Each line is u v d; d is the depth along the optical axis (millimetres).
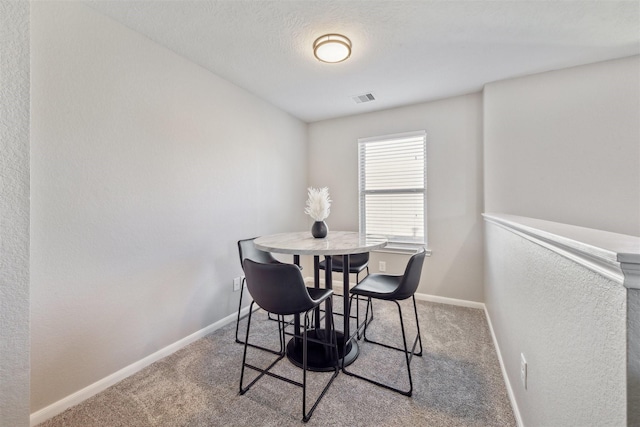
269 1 1577
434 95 2938
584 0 1570
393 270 3344
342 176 3668
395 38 1936
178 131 2107
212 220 2406
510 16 1710
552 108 2416
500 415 1450
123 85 1754
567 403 852
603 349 654
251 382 1712
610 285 625
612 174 2244
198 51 2078
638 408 542
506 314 1729
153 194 1937
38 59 1382
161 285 1995
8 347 606
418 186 3223
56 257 1458
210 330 2385
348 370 1835
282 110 3355
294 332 2188
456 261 3016
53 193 1443
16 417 618
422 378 1746
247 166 2805
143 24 1757
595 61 2258
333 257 2746
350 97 2980
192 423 1407
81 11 1551
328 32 1865
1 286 593
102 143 1648
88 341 1592
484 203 2732
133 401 1560
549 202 2428
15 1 613
